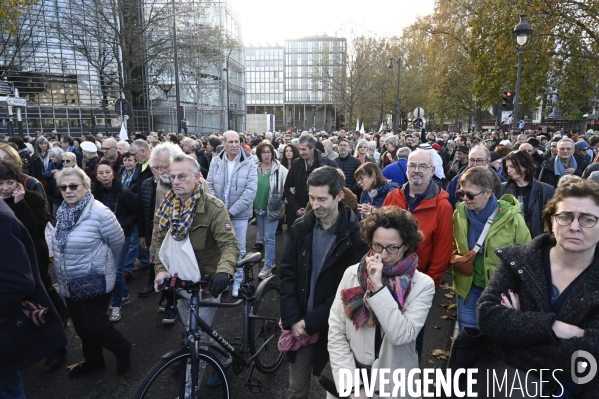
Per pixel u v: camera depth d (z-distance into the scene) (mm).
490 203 3289
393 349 2195
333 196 2576
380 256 2195
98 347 3814
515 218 3191
